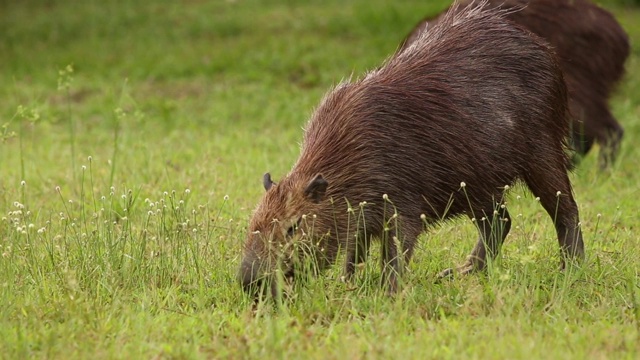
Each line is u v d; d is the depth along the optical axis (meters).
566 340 8.95
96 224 12.67
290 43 27.38
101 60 27.30
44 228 11.84
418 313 9.70
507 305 9.64
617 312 9.84
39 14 31.61
